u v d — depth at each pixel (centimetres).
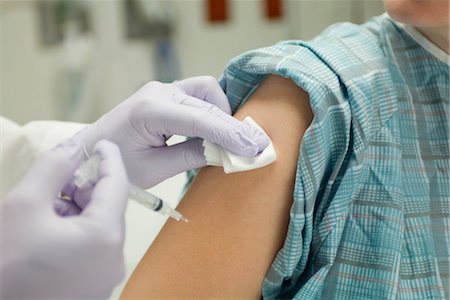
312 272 60
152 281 59
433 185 61
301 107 59
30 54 168
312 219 59
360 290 59
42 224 51
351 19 150
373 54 63
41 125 80
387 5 61
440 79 64
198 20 168
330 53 61
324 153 58
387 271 58
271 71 60
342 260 59
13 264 50
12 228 50
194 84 65
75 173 55
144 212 80
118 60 170
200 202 60
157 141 62
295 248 58
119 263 53
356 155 59
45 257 50
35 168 53
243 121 60
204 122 59
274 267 58
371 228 59
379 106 61
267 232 58
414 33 64
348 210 60
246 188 59
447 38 63
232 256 58
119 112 62
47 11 165
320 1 155
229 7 167
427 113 63
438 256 60
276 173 58
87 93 171
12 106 173
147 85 64
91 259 51
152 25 167
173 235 60
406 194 60
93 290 52
